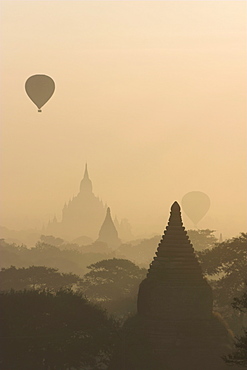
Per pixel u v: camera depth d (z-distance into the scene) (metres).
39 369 153.12
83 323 157.25
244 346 124.25
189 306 156.00
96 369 157.62
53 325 155.88
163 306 156.00
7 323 154.38
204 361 152.12
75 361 155.00
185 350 152.88
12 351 152.00
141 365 152.00
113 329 158.38
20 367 152.00
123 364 152.88
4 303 157.38
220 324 156.50
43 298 161.12
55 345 154.12
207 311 156.88
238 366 148.75
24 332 154.00
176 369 151.62
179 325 154.50
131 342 154.00
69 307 159.75
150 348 153.38
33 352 152.88
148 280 159.62
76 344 155.12
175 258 159.38
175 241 160.88
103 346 156.25
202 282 158.12
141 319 157.50
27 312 156.25
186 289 156.12
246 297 130.25
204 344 153.38
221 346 153.62
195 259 160.12
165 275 158.25
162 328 154.38
